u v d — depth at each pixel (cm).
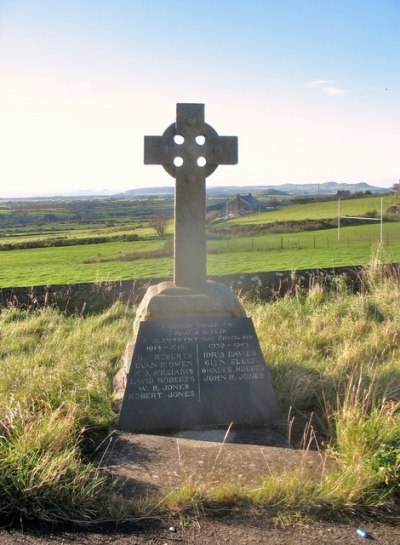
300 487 381
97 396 541
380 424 437
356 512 370
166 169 553
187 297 531
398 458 396
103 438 481
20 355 717
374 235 3588
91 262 2964
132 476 414
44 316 976
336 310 919
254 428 502
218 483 399
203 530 350
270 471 417
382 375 581
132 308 1027
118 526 354
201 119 552
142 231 5153
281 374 589
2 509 357
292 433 490
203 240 558
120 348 759
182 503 371
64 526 353
